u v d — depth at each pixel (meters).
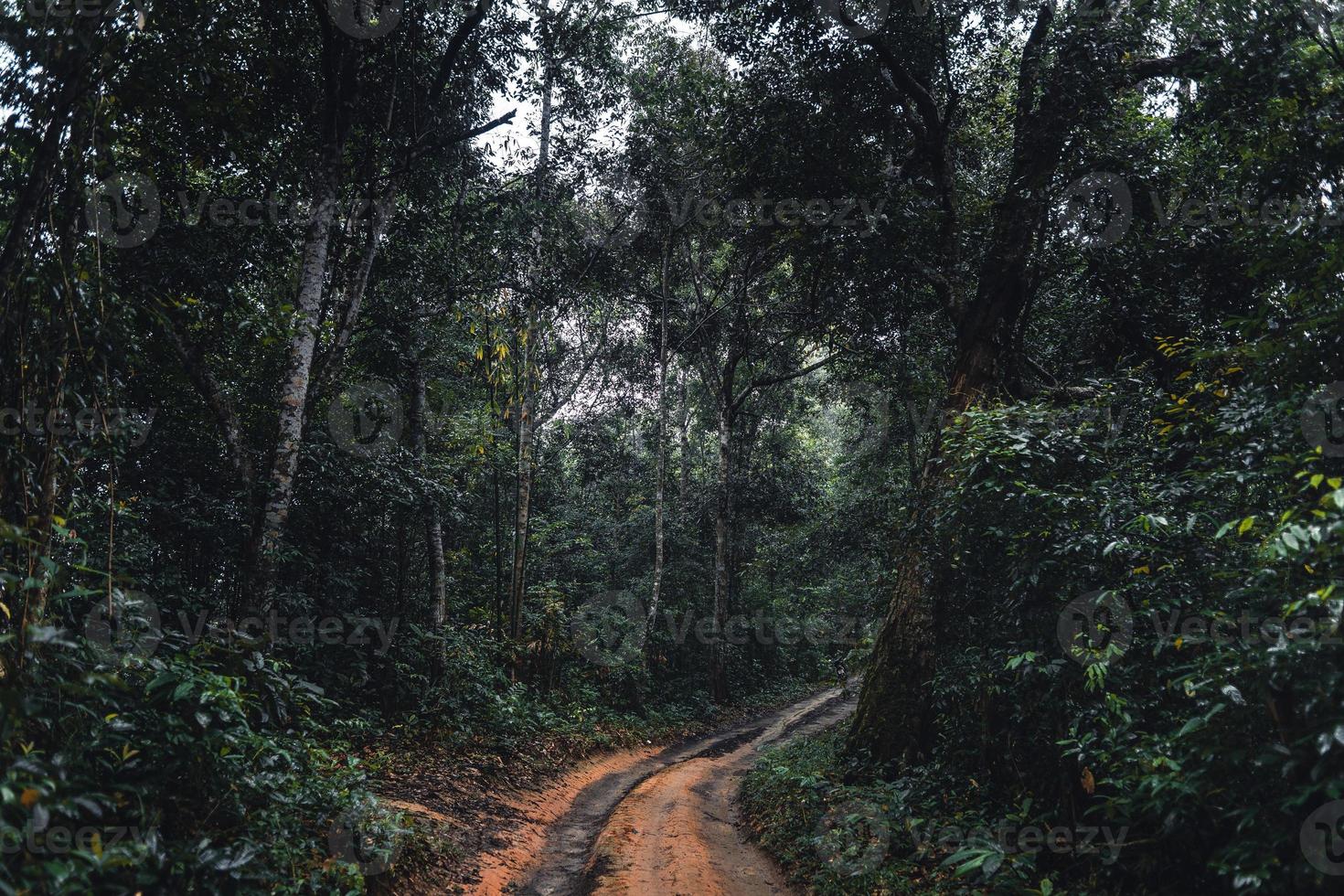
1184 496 5.79
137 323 6.80
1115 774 5.28
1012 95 13.70
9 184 4.67
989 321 11.09
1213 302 10.62
